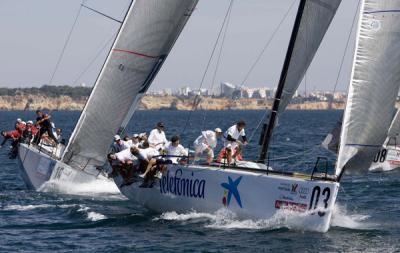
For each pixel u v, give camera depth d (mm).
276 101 51906
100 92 65125
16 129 71375
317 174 44688
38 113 72125
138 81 65062
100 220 50438
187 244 41938
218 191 47156
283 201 43969
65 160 65938
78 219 51156
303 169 83938
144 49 64312
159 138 59406
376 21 41531
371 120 41938
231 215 46594
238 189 46000
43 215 53188
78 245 42594
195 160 50531
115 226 48281
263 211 44906
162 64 65625
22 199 61500
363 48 41812
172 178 50438
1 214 53844
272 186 44438
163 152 53906
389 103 41812
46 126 72000
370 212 53844
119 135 66250
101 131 65625
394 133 86500
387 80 41594
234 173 46250
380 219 50062
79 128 65625
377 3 41500
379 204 58469
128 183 53688
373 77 41719
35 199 61438
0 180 78562
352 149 42281
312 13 51000
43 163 66188
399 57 41344
